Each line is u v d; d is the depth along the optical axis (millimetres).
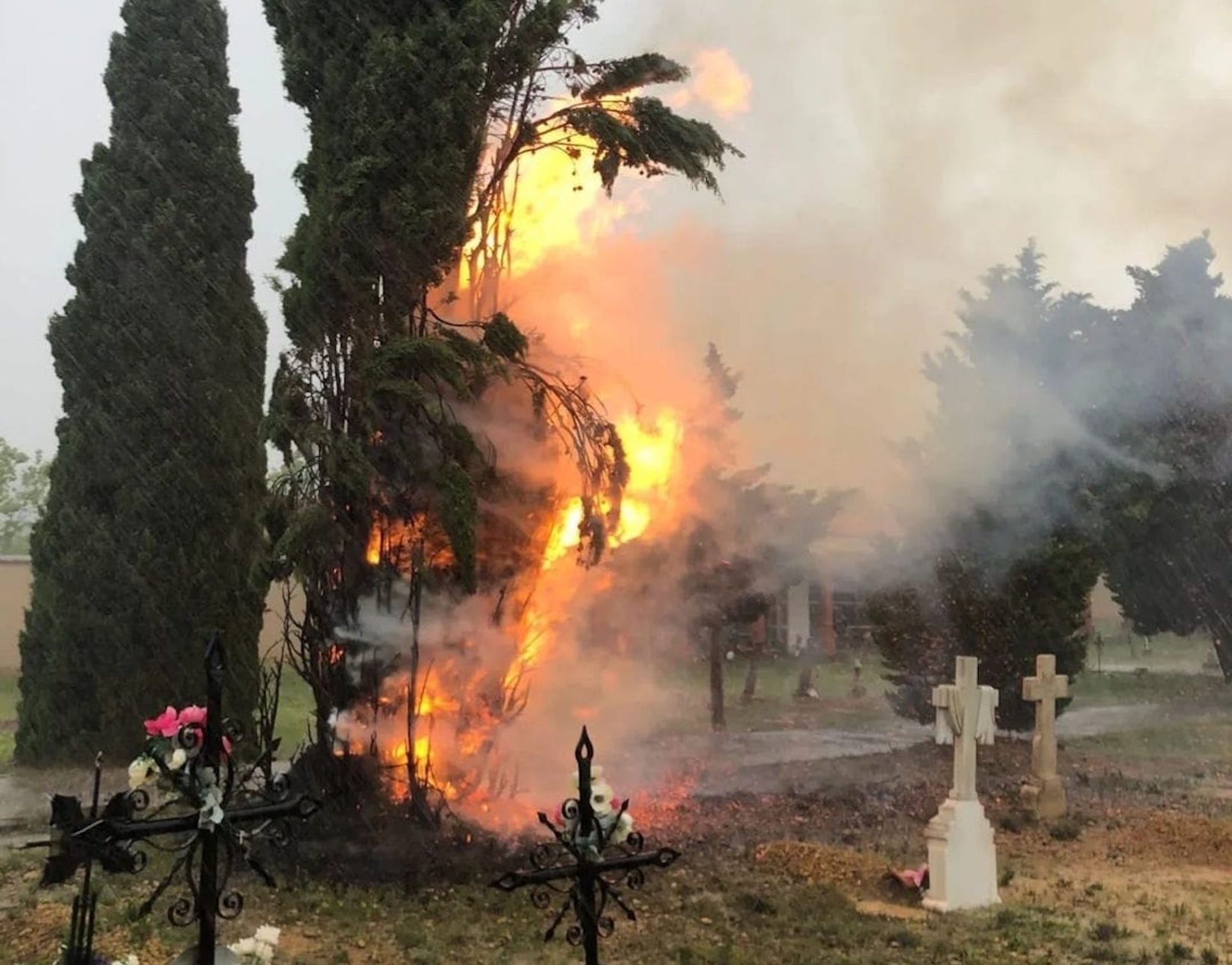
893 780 15711
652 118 11203
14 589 29984
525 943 8188
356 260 10062
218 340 17156
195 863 9258
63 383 17094
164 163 17188
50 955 7812
